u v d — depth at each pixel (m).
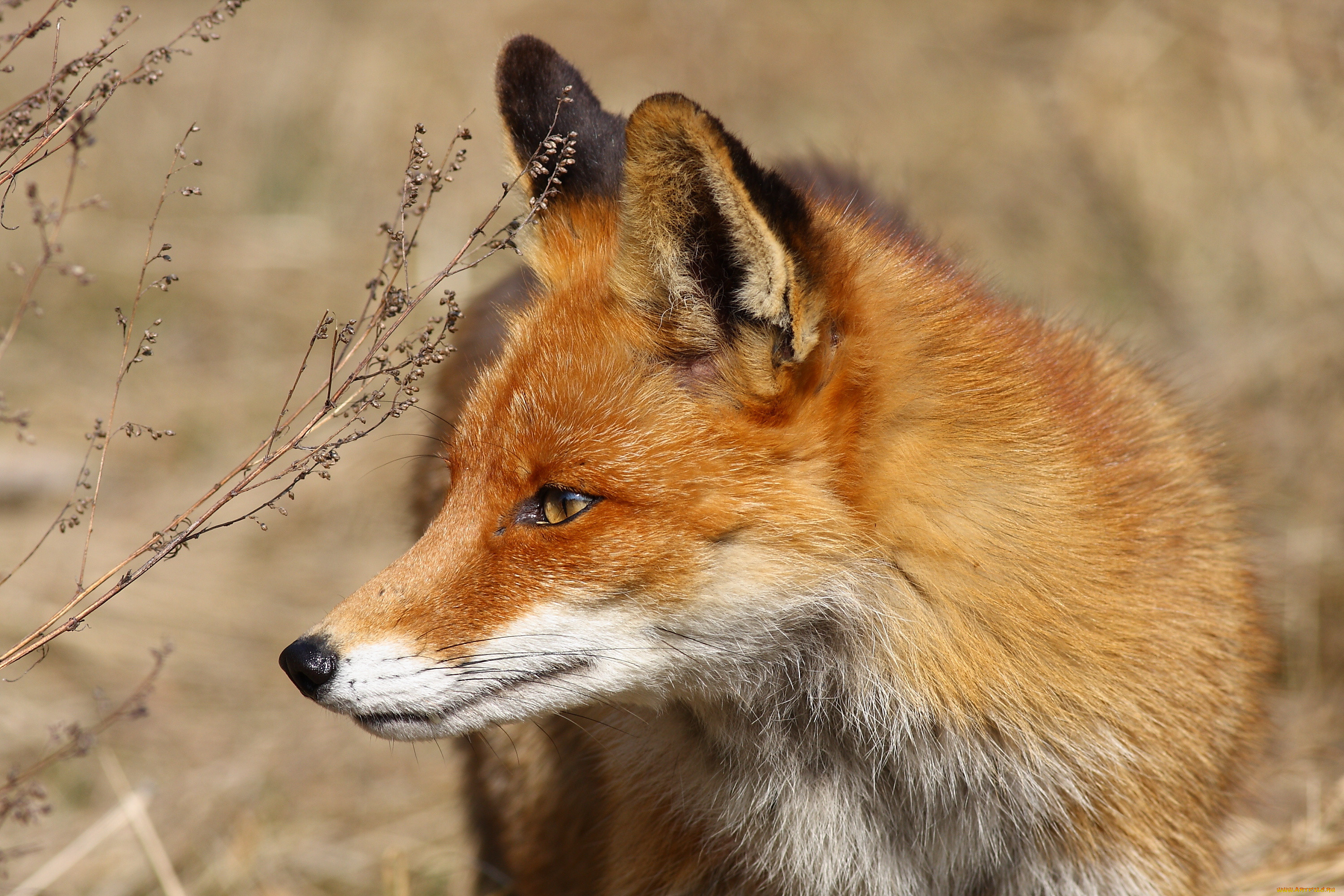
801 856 7.25
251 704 12.44
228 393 16.92
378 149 20.78
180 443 16.03
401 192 7.33
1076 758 6.70
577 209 7.46
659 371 6.49
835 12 23.50
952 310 6.99
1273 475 12.92
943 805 7.01
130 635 13.04
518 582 6.40
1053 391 7.14
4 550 13.89
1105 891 6.90
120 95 21.53
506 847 9.42
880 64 22.08
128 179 20.20
